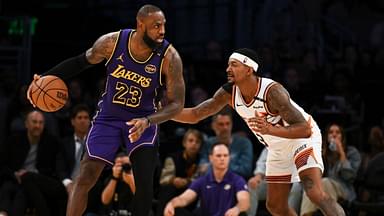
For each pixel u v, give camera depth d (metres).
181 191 17.64
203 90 22.20
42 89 11.75
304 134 11.47
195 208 17.45
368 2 29.28
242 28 27.00
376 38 29.17
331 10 29.19
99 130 11.58
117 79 11.36
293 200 16.95
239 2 27.09
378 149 19.17
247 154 18.06
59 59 25.50
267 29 27.16
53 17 28.36
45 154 18.17
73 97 21.98
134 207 11.31
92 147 11.52
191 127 21.59
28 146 18.23
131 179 16.30
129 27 28.45
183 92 11.38
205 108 12.39
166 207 16.62
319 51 26.70
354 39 27.98
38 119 18.05
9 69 22.47
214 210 16.73
